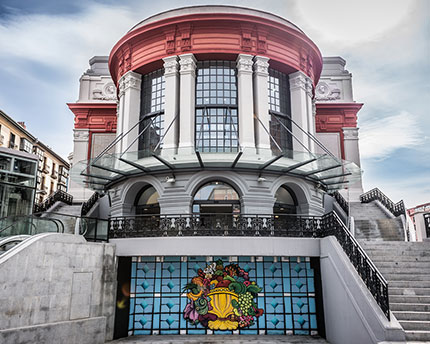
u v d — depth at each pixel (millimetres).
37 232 11211
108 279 11078
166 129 15367
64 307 9422
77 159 27016
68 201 23359
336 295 10047
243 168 14328
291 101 17312
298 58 17406
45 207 21078
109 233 12289
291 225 12172
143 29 16547
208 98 16047
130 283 12023
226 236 11398
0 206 14742
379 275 8102
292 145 16812
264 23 16047
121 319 11336
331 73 28859
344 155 26859
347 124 27453
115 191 15961
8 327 7965
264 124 15555
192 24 15906
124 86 17500
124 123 16984
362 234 17312
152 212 15492
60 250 9539
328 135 27344
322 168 14289
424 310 8680
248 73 15875
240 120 15516
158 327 11750
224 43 15859
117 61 18859
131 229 12023
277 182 14805
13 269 8219
